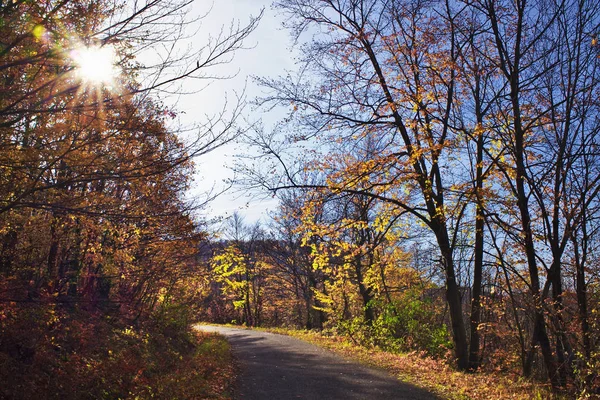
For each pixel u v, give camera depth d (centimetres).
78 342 1002
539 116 1303
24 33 601
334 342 2233
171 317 1758
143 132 682
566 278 1570
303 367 1398
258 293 5209
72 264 1188
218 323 5275
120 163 689
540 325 1309
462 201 1453
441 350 1803
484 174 1402
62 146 652
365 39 1498
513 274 1658
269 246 3822
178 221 1054
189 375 1075
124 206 884
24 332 830
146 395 871
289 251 3734
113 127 664
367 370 1334
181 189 1019
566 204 1310
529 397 981
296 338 2550
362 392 1024
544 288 1347
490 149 1549
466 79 1437
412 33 1468
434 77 1432
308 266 3419
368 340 2078
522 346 1498
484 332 1573
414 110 1413
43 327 876
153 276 1432
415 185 1582
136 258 1389
